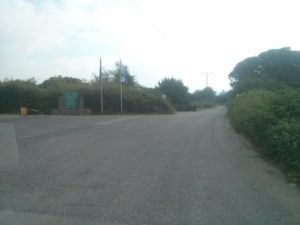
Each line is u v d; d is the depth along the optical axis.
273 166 10.12
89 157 10.91
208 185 7.89
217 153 12.24
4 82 41.31
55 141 14.24
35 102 40.81
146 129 19.78
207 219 5.77
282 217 5.91
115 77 58.50
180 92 78.75
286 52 64.38
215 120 30.72
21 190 7.21
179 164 10.12
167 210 6.15
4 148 12.45
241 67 67.81
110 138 15.44
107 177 8.40
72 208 6.16
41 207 6.18
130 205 6.38
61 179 8.14
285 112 11.64
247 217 5.89
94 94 42.72
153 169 9.38
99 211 6.04
